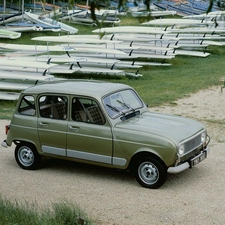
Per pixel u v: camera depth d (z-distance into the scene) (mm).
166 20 39125
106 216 8398
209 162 11461
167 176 10430
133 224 8062
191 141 9633
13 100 20281
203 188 9703
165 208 8711
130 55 30438
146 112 10805
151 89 22609
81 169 11062
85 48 28344
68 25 46719
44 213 8305
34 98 10586
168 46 32656
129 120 10078
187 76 26484
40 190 9766
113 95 10234
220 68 29609
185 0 59094
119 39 32219
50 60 26016
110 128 9680
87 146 9945
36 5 51688
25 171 10961
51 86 10641
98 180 10273
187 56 34719
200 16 41844
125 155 9570
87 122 9945
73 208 8227
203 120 16453
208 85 23500
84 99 9969
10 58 25141
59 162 11633
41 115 10547
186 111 17984
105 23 44156
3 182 10273
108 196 9328
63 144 10258
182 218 8297
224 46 39781
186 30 37906
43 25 41688
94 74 26984
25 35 41188
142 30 32562
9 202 8477
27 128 10680
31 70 24016
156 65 30031
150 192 9469
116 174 10641
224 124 15781
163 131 9469
